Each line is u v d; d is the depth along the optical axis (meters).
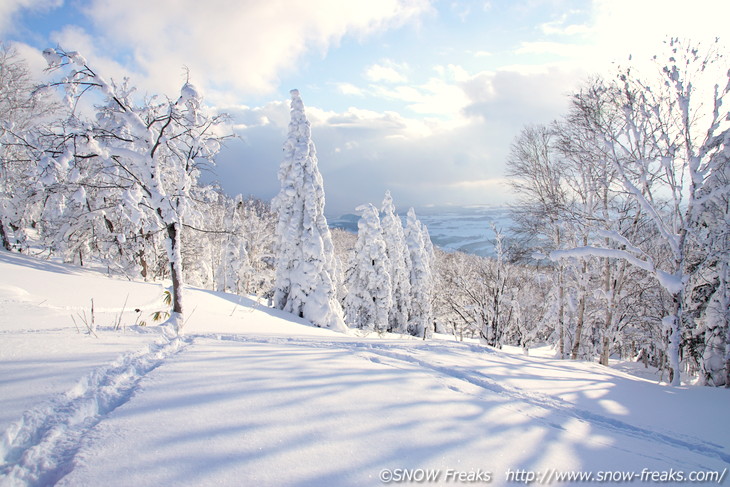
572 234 14.64
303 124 25.33
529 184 16.41
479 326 20.78
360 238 36.25
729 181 10.23
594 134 11.60
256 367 5.82
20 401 3.67
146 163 9.48
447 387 5.95
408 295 39.59
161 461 2.93
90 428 3.48
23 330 6.88
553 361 11.02
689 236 11.62
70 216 19.39
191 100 9.64
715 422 6.09
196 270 33.53
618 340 18.78
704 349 11.77
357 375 5.93
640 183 11.70
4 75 17.44
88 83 8.87
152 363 5.79
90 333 7.14
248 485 2.69
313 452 3.27
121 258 21.88
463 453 3.57
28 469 2.76
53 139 8.79
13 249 22.00
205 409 4.00
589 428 5.07
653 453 4.45
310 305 23.91
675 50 9.63
